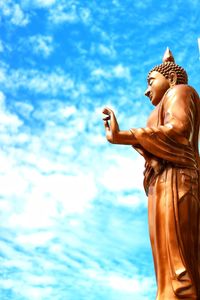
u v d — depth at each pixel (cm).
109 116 1507
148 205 1486
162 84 1650
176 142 1460
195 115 1547
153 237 1434
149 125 1595
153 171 1500
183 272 1339
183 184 1432
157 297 1355
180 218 1400
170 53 1739
